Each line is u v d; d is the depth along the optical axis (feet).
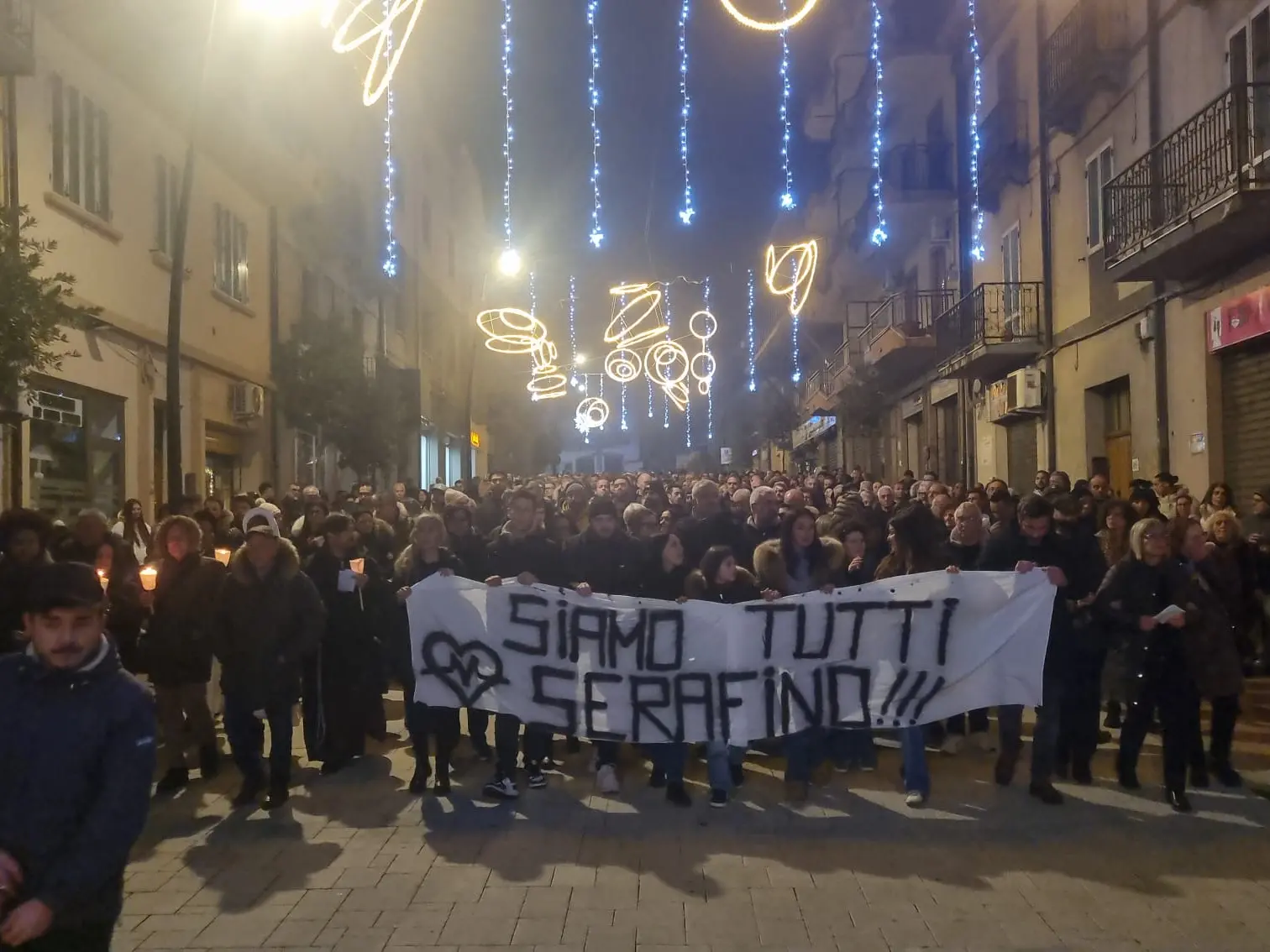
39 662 10.31
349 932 16.40
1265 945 15.71
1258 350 41.52
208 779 25.79
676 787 23.40
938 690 23.71
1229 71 42.06
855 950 15.62
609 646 24.39
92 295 46.96
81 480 47.11
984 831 21.09
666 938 16.10
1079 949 15.62
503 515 43.39
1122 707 30.14
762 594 24.91
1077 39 53.52
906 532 25.88
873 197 86.94
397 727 31.68
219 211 62.85
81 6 43.83
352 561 27.35
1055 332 60.64
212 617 23.58
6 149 40.40
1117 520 27.53
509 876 18.78
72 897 9.71
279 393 72.33
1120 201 47.52
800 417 155.43
